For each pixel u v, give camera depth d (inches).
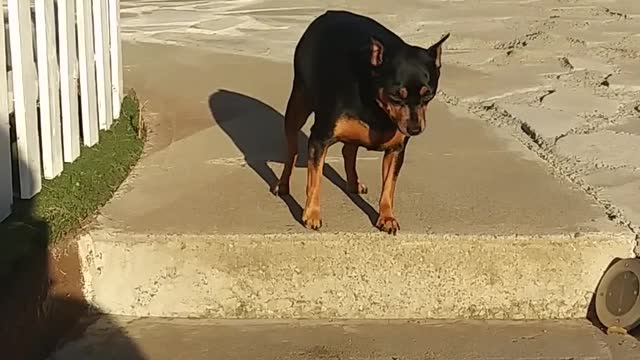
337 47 73.0
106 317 73.2
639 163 91.2
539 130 100.9
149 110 104.5
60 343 69.7
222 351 69.4
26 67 71.0
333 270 72.9
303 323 73.3
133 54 132.7
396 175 73.4
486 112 108.9
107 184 79.7
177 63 127.4
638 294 71.1
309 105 78.8
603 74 127.0
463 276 73.3
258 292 73.3
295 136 79.6
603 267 73.9
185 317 73.7
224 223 74.2
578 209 77.9
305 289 73.3
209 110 105.1
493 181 83.7
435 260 72.9
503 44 149.6
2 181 69.0
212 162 88.0
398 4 191.6
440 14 179.2
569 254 73.3
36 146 73.2
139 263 72.4
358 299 73.7
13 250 65.1
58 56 78.5
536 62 135.3
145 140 93.6
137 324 72.6
